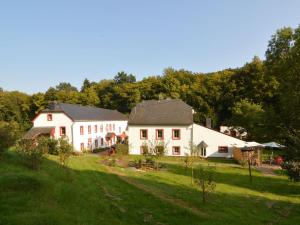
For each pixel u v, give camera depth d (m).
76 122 54.22
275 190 26.09
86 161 35.53
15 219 10.77
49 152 35.81
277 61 37.19
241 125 55.78
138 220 13.88
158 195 19.27
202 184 19.38
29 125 82.69
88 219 12.37
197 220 14.74
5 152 23.81
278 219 17.05
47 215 11.50
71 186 17.67
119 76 120.50
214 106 74.94
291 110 25.66
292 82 28.52
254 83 65.25
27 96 96.50
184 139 47.97
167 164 39.03
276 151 53.69
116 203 16.17
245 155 39.41
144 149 40.12
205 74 89.38
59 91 101.88
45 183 16.08
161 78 92.00
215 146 46.53
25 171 19.17
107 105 95.38
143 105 53.19
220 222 14.72
